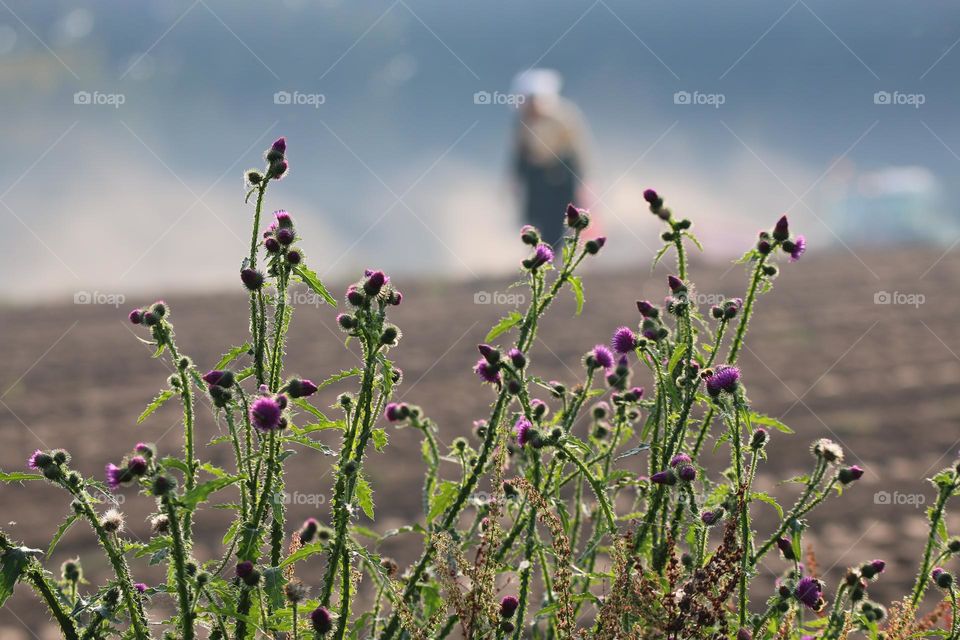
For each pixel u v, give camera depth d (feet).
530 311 30.58
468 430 90.12
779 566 56.29
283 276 27.91
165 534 27.14
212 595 26.66
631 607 25.93
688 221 31.17
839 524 66.49
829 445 28.25
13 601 61.21
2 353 128.47
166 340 27.91
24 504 76.69
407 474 77.56
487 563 26.53
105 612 25.41
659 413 29.32
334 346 119.03
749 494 27.99
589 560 31.01
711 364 30.50
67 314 150.41
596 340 123.65
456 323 134.41
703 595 26.08
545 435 28.14
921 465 78.84
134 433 93.71
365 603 43.62
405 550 63.00
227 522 68.13
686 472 27.14
